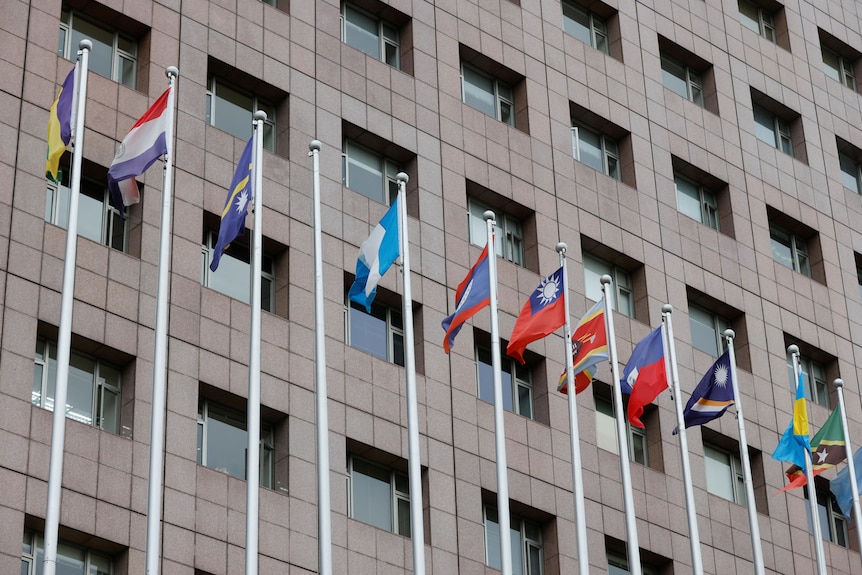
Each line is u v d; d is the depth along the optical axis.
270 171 46.16
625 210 55.00
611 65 58.28
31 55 43.03
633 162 56.59
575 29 59.00
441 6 54.09
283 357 43.38
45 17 43.88
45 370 39.66
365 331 46.28
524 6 56.81
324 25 50.28
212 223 44.47
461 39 53.94
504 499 36.50
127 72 45.56
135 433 39.75
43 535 37.69
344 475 42.75
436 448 44.97
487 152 52.16
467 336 47.75
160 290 34.81
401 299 47.19
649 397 40.78
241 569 39.78
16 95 42.16
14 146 41.41
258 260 36.00
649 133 57.88
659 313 53.78
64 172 42.72
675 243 55.91
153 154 36.50
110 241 42.66
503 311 49.22
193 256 43.19
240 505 40.59
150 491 32.72
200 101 45.84
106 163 43.03
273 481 42.03
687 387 52.81
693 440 51.91
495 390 37.53
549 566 46.16
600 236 53.59
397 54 52.78
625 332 52.19
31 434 38.00
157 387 33.81
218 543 39.69
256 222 36.25
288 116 47.72
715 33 63.47
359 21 52.41
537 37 56.41
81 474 38.31
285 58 48.62
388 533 42.78
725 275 56.91
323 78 49.22
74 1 45.03
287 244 45.34
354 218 47.25
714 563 49.84
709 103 61.84
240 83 47.72
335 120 48.69
